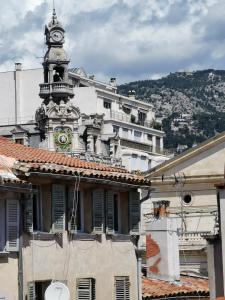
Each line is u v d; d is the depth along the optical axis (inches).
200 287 1737.2
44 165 1312.7
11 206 1241.4
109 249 1492.4
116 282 1508.4
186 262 2172.7
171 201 2501.2
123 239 1531.7
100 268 1462.8
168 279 1753.2
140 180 1551.4
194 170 2506.2
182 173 2506.2
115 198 1546.5
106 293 1476.4
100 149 5078.7
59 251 1360.7
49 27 4773.6
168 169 2522.1
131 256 1550.2
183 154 2509.8
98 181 1433.3
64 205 1371.8
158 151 6176.2
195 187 2498.8
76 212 1409.9
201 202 2485.2
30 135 4756.4
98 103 5585.6
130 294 1534.2
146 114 6309.1
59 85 4717.0
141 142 5846.5
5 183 1202.0
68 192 1384.1
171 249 1769.2
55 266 1348.4
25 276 1267.2
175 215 2471.7
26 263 1273.4
